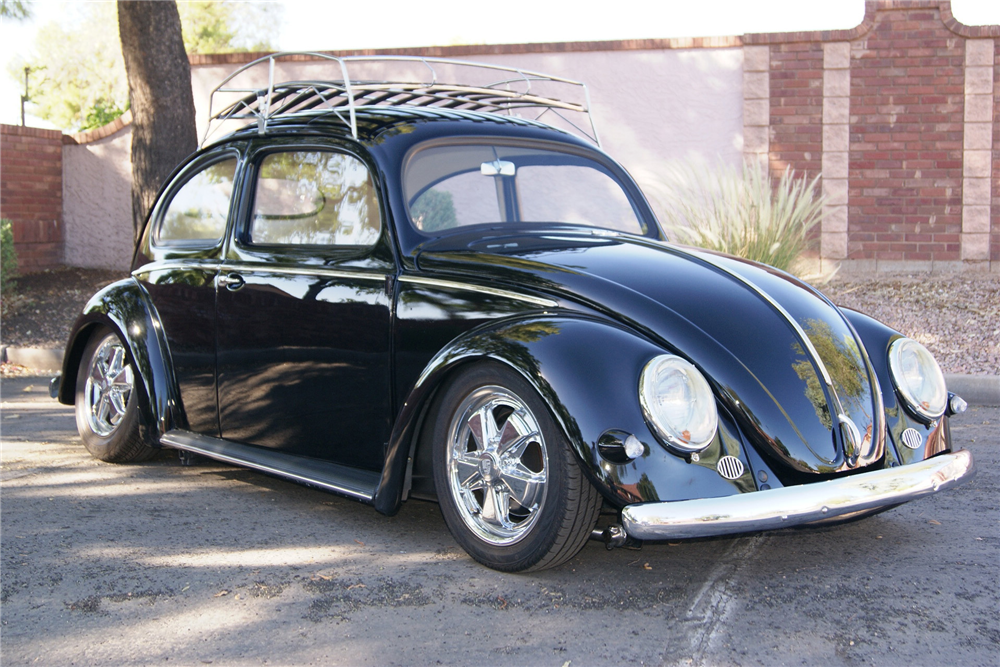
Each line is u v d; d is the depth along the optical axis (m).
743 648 2.32
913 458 2.88
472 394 2.92
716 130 10.12
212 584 2.81
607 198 4.00
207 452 3.86
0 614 2.59
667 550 3.09
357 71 10.72
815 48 9.81
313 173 3.65
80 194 11.89
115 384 4.51
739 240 7.54
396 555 3.08
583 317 2.84
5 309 9.30
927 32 9.58
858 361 2.96
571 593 2.71
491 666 2.24
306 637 2.42
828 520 2.70
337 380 3.41
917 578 2.79
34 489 3.99
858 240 9.95
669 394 2.56
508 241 3.36
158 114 8.44
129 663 2.28
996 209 9.62
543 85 10.40
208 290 3.93
